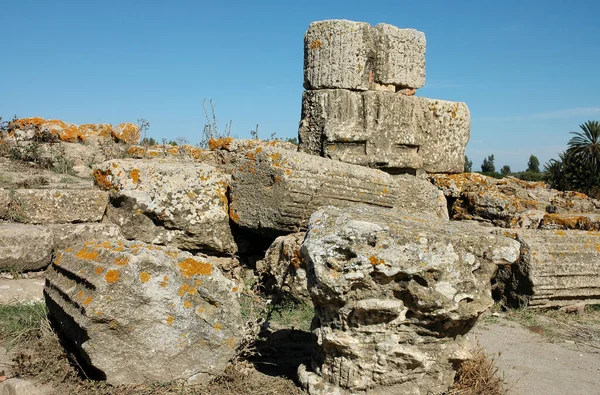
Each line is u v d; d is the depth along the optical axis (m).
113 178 7.44
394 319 4.13
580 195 12.40
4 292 6.13
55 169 10.69
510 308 7.38
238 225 7.46
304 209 7.05
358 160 8.84
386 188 7.69
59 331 4.86
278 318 6.30
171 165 7.58
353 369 4.16
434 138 10.02
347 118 8.84
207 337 4.39
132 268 4.13
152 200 7.21
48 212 7.19
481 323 6.76
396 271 4.03
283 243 6.86
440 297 4.02
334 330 4.25
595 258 7.44
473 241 4.20
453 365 4.35
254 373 4.69
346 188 7.36
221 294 4.45
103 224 7.23
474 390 4.39
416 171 9.80
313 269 4.27
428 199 9.12
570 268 7.27
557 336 6.39
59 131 11.92
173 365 4.29
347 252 4.18
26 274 6.60
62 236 6.89
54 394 4.18
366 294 4.14
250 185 7.30
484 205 10.49
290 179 6.95
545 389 4.81
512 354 5.70
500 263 4.25
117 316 4.07
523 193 11.87
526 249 7.20
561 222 9.65
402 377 4.17
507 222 10.24
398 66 9.20
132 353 4.17
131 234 7.28
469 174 11.02
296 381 4.52
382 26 9.05
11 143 11.26
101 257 4.43
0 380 4.33
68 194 7.28
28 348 4.85
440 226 4.50
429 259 4.04
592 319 7.17
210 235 7.45
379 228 4.12
